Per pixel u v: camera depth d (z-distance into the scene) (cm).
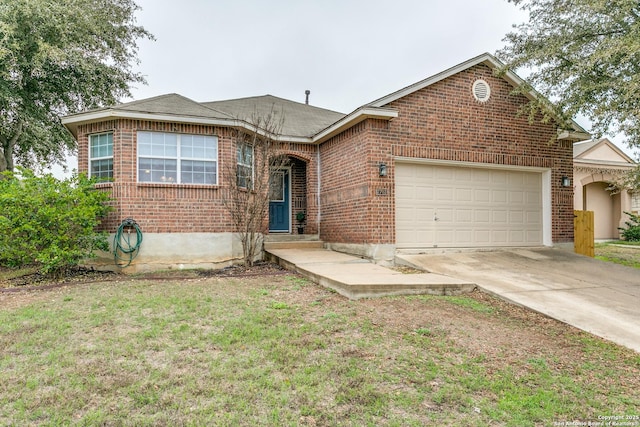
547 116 988
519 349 462
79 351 427
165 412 310
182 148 996
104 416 302
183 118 970
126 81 1590
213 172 1022
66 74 1380
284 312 571
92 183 895
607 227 1944
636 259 1188
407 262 927
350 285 652
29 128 1266
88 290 720
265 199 998
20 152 1552
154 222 956
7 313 570
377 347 448
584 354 455
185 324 514
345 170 1086
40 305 614
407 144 1002
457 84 1056
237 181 1005
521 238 1136
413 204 1027
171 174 985
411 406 328
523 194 1147
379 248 955
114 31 1520
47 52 1157
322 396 338
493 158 1087
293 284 762
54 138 1404
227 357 415
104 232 906
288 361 404
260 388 350
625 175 1248
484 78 1087
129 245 928
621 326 543
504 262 945
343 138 1101
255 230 1001
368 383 363
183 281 806
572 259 994
